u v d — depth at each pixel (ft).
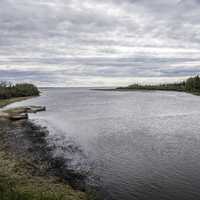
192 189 45.19
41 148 71.92
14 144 76.28
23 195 33.86
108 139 84.58
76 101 291.17
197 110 175.32
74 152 68.23
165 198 41.81
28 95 420.36
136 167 56.39
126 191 44.14
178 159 61.82
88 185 45.98
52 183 44.09
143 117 142.72
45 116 148.46
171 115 150.41
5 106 222.48
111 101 284.20
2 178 41.09
